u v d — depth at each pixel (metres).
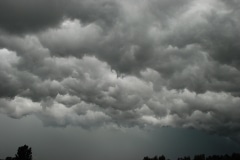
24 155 102.75
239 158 106.25
